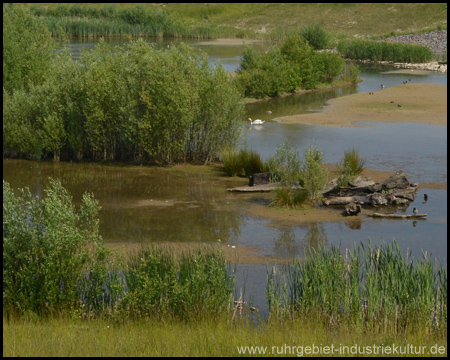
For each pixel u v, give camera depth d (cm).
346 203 2206
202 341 982
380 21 10256
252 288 1450
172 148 2831
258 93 4972
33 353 897
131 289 1242
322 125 3775
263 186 2402
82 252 1279
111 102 2861
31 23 3931
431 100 4622
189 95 2798
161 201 2256
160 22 9894
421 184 2466
